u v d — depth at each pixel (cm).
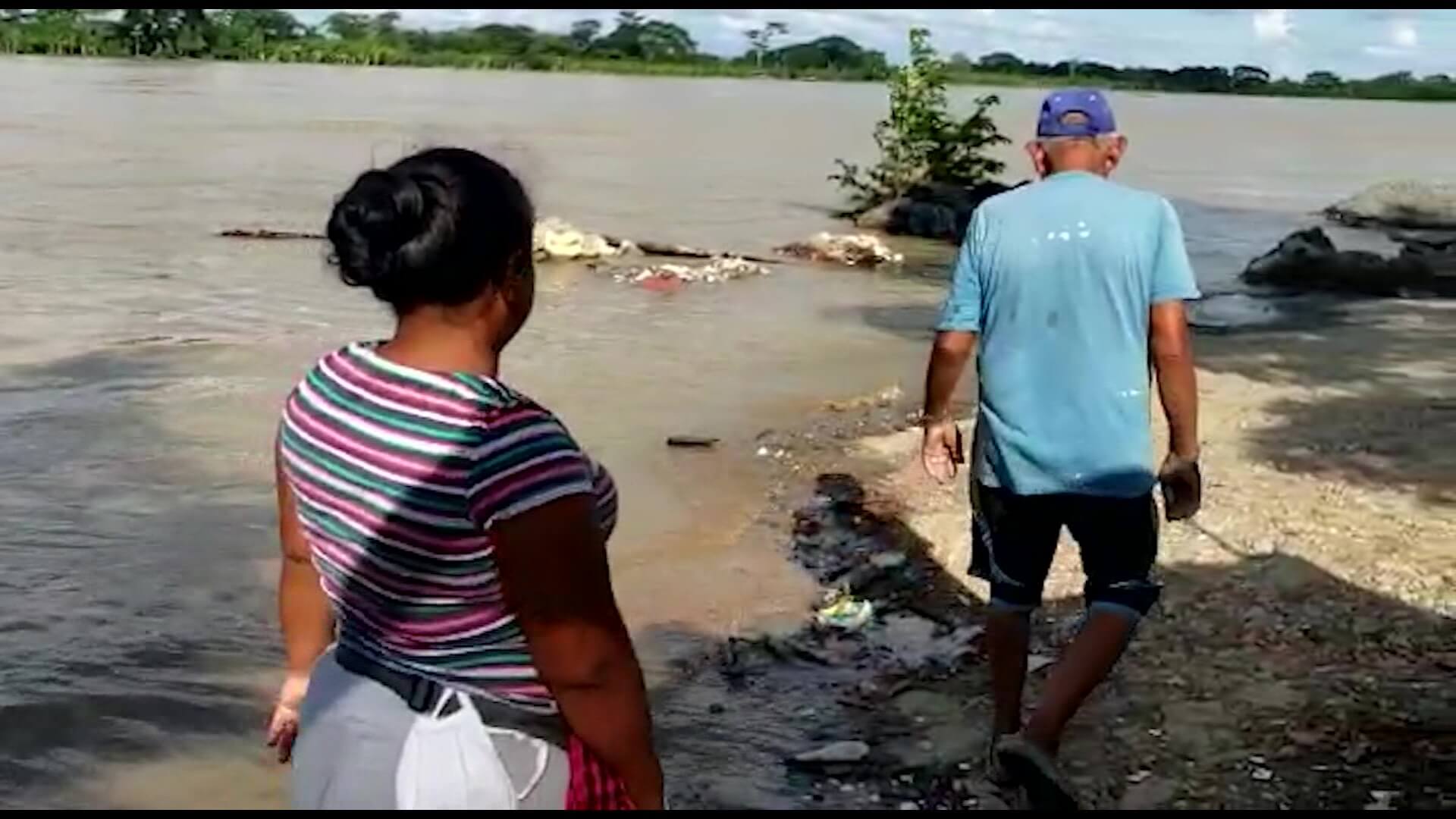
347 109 6000
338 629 291
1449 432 1002
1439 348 1388
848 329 1546
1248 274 1914
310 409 280
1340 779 528
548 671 276
